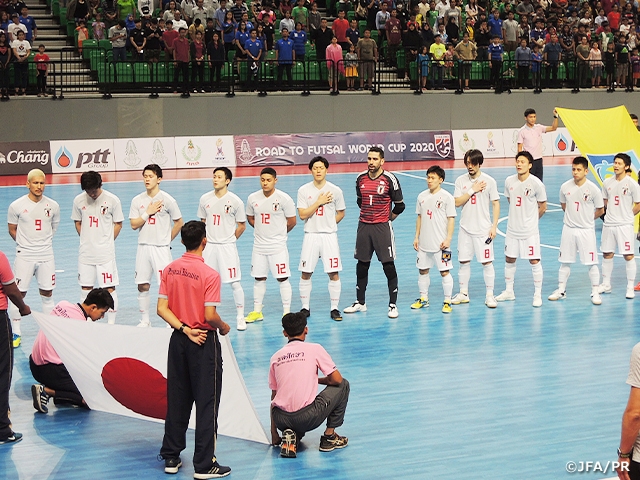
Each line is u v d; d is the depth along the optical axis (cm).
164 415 712
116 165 2442
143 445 709
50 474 651
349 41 2872
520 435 725
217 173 1017
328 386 695
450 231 1101
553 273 1336
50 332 713
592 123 1683
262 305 1129
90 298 773
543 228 1677
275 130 2736
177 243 1516
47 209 973
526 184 1127
